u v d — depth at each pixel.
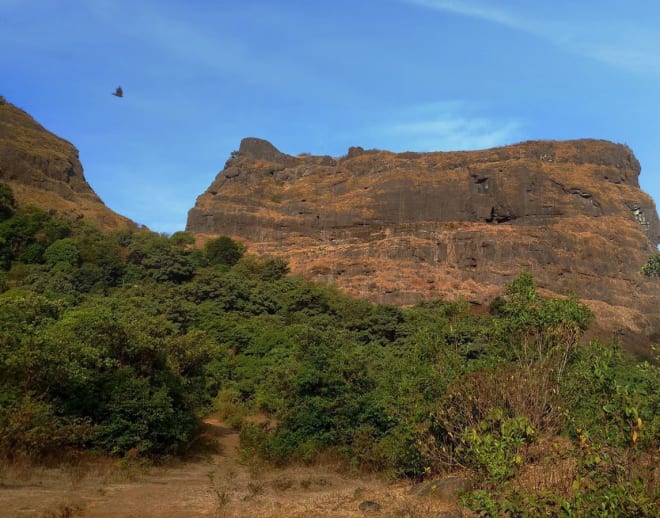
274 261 77.19
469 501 7.07
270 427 23.34
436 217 100.12
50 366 17.91
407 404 14.51
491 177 100.25
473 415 12.42
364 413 19.34
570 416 9.96
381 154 119.75
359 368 21.00
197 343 26.67
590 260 87.44
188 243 89.50
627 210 99.25
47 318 25.33
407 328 50.44
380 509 11.19
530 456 9.34
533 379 12.22
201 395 31.41
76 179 113.81
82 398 19.16
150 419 19.61
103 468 17.27
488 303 75.94
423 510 10.60
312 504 11.91
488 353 15.62
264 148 134.00
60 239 68.50
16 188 95.12
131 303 45.53
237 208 108.38
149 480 16.30
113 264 62.50
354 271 85.25
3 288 52.91
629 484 6.18
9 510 10.68
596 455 6.66
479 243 87.44
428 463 13.84
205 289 54.47
